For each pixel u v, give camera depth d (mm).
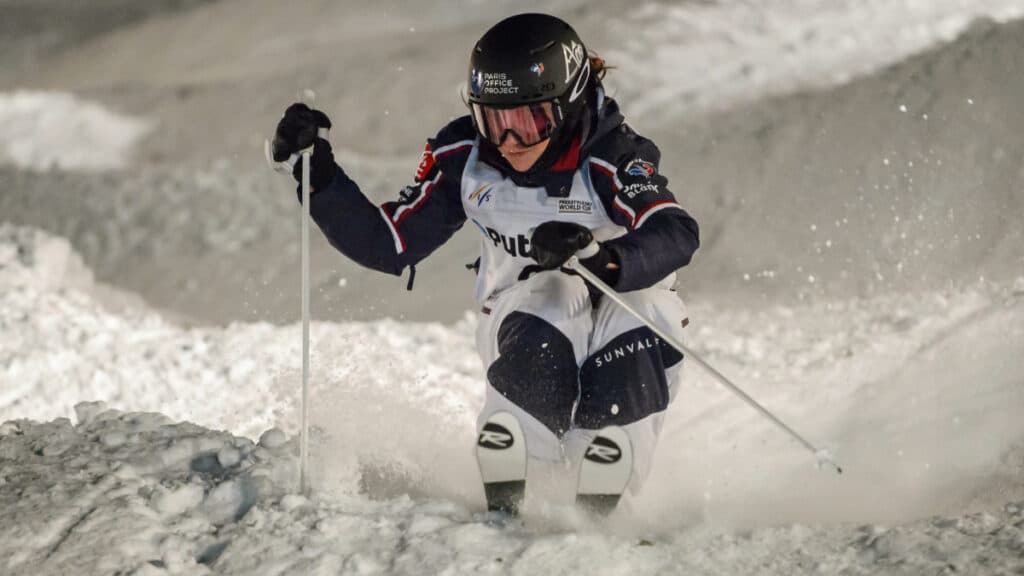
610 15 41312
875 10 38594
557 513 9555
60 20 50969
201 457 10766
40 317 18766
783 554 8656
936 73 32188
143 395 16594
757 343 19281
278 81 40344
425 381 16453
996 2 37281
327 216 10641
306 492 9812
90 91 41375
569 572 8344
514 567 8422
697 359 9703
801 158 29016
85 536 8828
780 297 22453
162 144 36156
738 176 28641
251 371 17219
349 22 46500
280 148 10359
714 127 31797
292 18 47938
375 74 39344
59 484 9719
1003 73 31531
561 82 9922
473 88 10062
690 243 9891
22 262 22750
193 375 17141
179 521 9281
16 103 40188
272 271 26391
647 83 35812
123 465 10312
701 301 22438
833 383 16578
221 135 36406
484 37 10164
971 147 27969
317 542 8859
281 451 10875
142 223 29562
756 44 37781
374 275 25594
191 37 47219
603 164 10234
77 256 24609
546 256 9367
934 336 18125
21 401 16328
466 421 14047
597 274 9664
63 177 33312
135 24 49812
